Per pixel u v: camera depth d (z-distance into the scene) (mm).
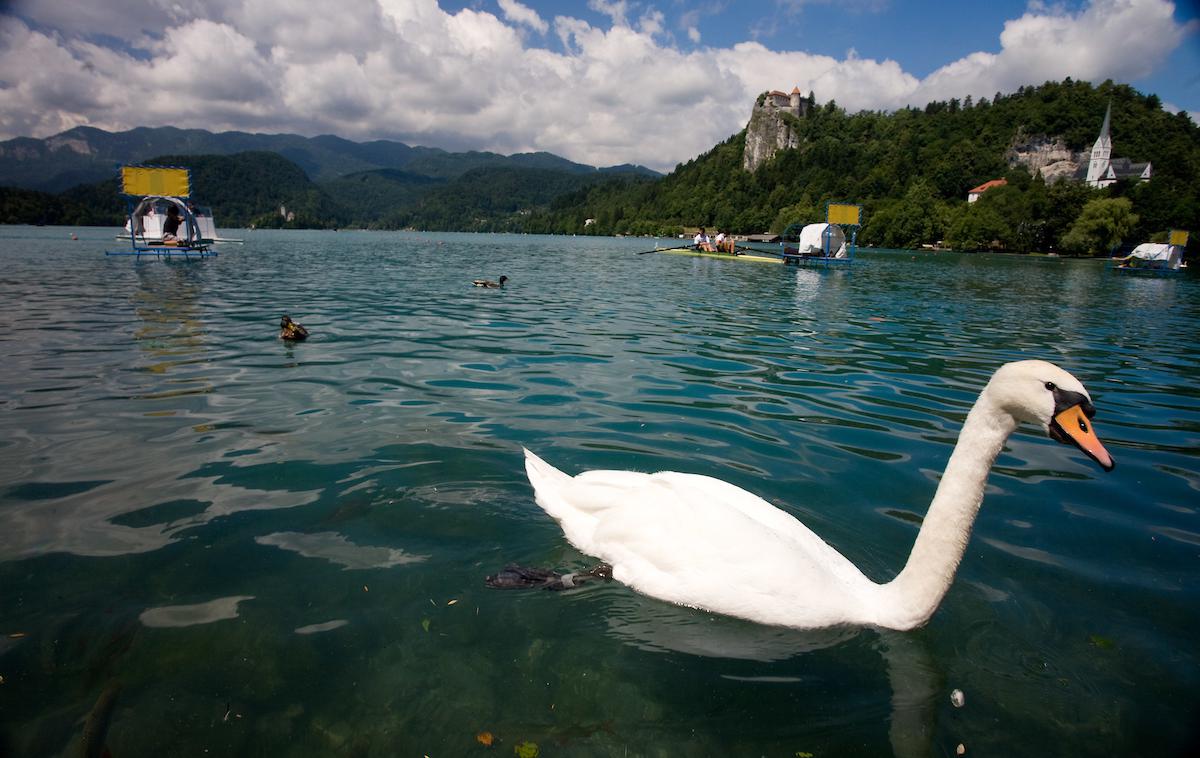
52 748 2725
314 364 9820
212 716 2939
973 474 3566
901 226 94375
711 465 6141
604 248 69750
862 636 3773
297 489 5320
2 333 11750
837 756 2914
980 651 3633
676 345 12289
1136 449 7020
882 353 12211
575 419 7422
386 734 2896
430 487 5457
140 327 12719
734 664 3525
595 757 2840
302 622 3609
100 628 3486
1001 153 141250
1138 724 3090
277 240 75375
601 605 4047
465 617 3762
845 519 5137
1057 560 4547
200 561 4191
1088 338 15266
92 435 6465
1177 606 3990
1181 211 77938
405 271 30406
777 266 39406
